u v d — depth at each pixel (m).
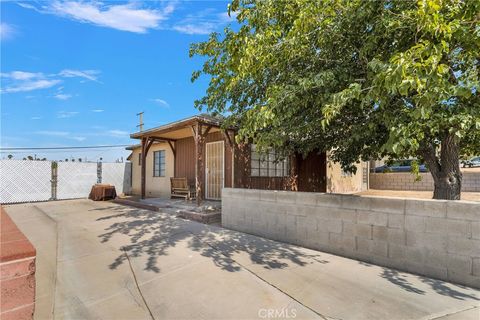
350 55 3.58
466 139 4.04
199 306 2.51
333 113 2.86
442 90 2.41
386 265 3.40
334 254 3.93
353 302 2.51
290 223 4.52
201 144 7.73
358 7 3.01
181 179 9.55
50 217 7.25
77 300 2.70
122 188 13.95
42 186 11.26
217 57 4.53
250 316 2.32
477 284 2.72
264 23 3.62
